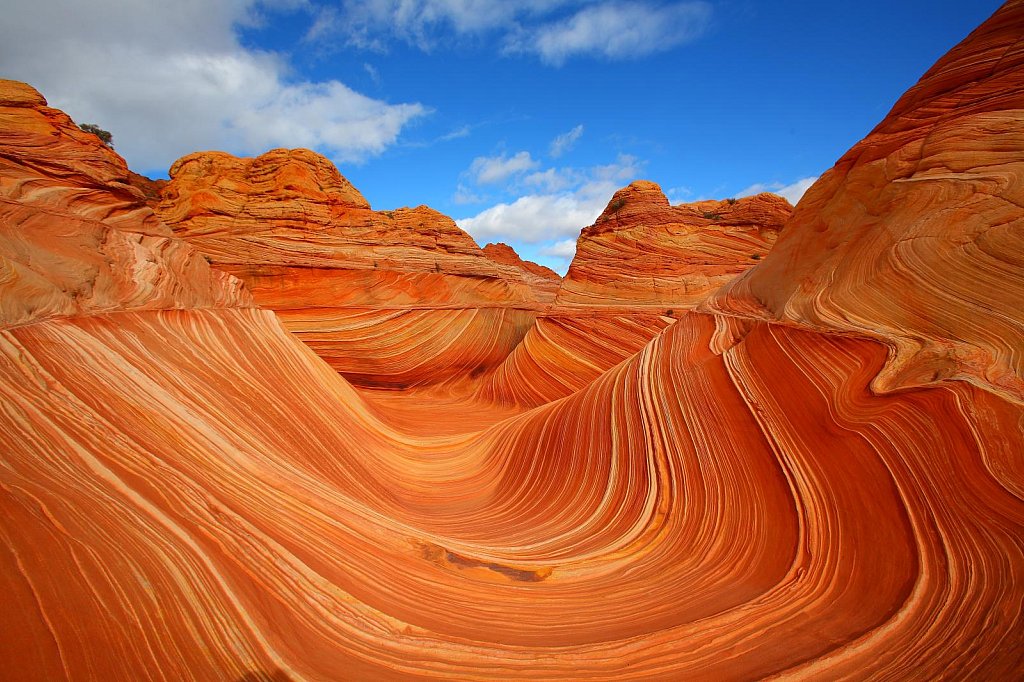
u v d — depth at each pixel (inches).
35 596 115.6
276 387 381.4
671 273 1068.5
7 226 288.0
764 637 177.6
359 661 159.5
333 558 210.4
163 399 253.4
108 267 348.8
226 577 161.2
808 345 297.0
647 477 312.3
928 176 311.0
